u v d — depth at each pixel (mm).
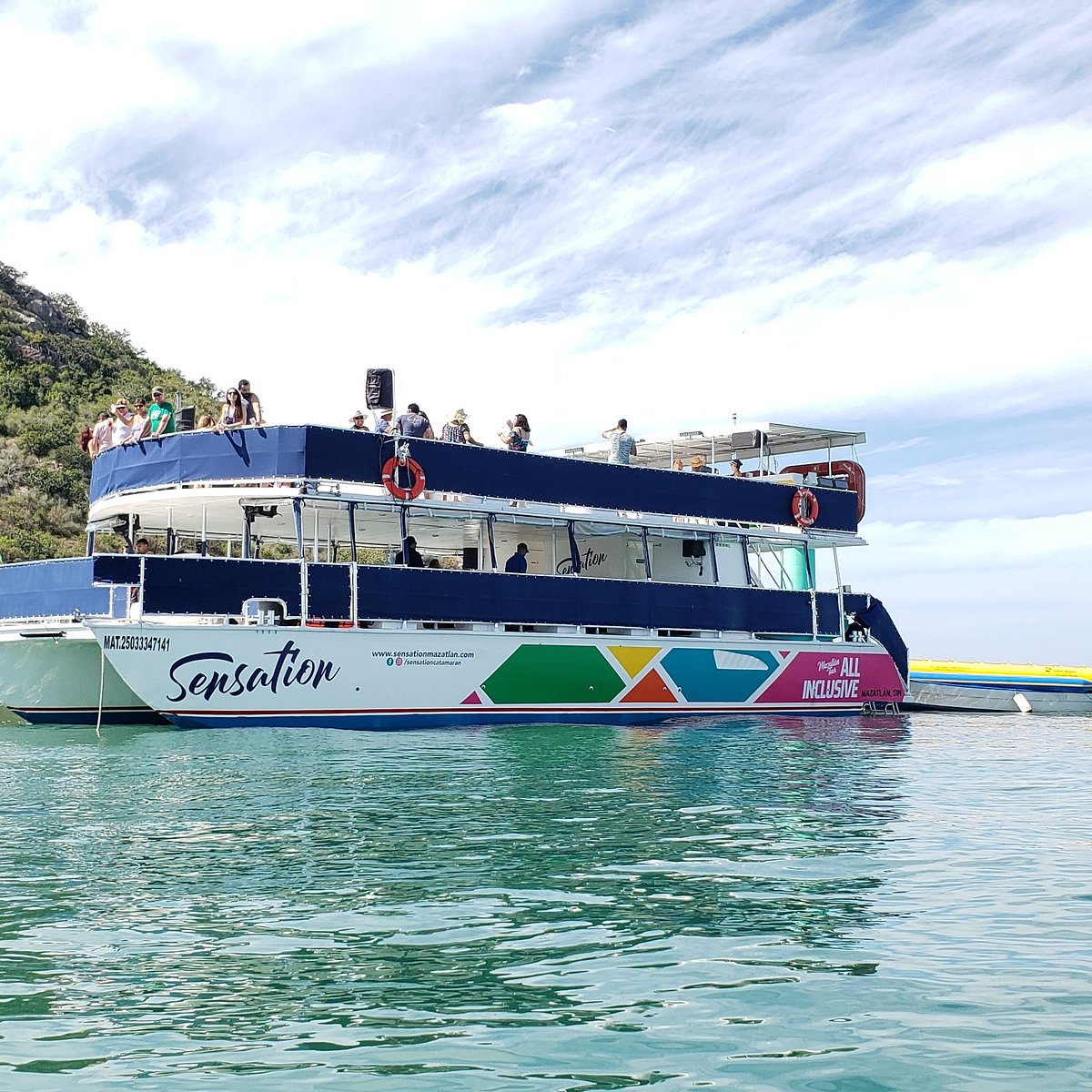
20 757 15133
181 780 13188
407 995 6016
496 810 11555
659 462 28016
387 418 20406
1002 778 15156
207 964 6492
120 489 20047
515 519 21422
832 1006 5855
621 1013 5762
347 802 11859
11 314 82062
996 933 7215
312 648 18797
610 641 22266
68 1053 5230
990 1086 4918
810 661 25594
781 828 10859
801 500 25594
